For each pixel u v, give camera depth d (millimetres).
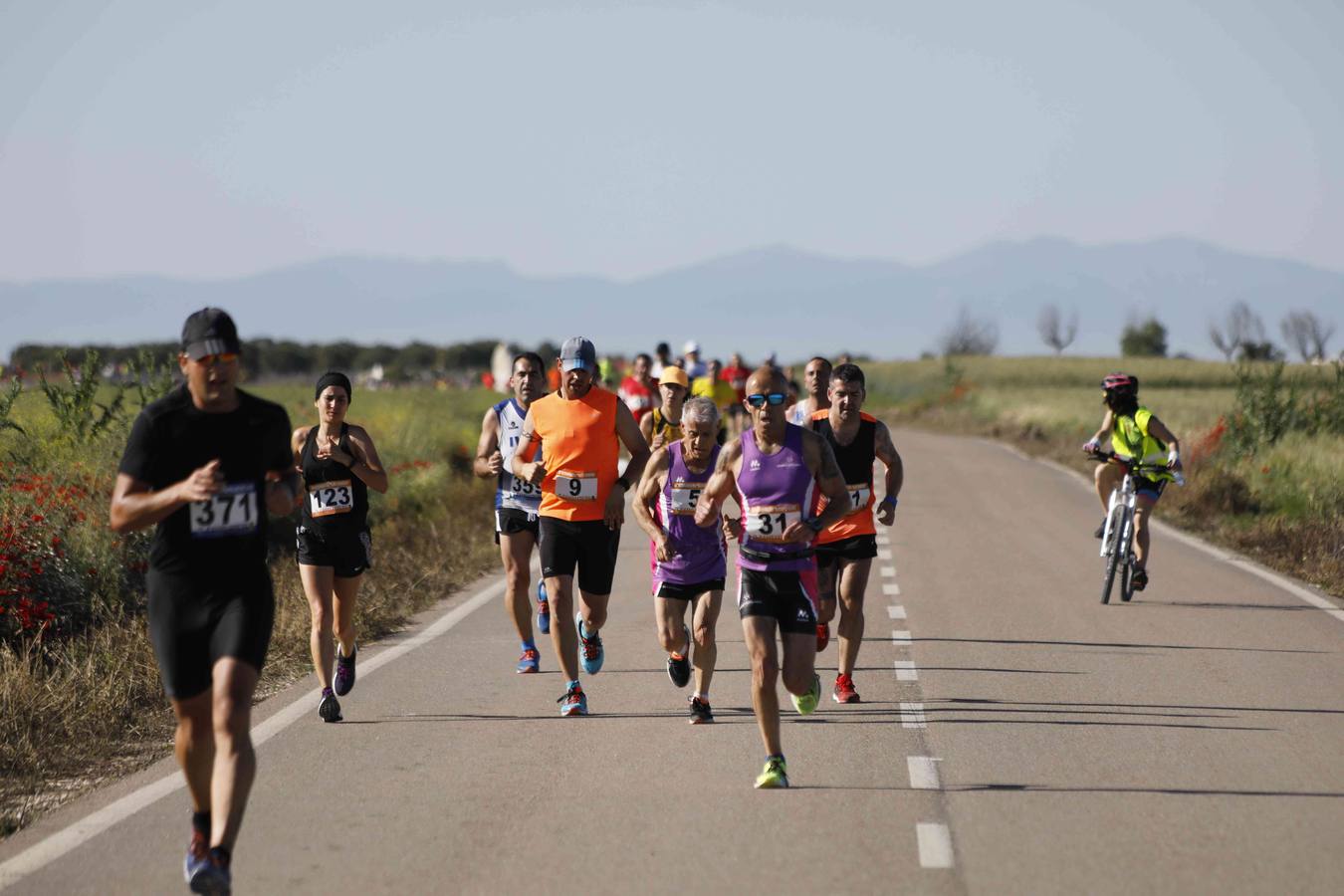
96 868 22453
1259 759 29625
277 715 33812
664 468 32656
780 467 27344
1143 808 25844
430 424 104188
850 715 33969
